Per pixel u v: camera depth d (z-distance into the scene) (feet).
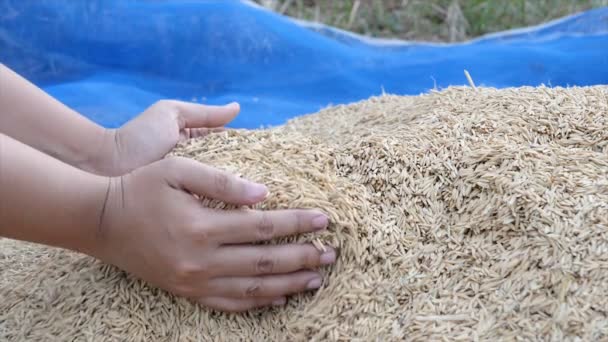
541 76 3.78
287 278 2.49
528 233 2.47
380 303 2.47
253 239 2.44
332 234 2.51
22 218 2.37
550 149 2.68
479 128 2.79
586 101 2.91
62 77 4.17
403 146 2.74
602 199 2.48
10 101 2.76
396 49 4.39
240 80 4.22
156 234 2.40
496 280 2.45
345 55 4.25
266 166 2.67
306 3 6.16
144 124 2.91
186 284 2.46
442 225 2.60
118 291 2.58
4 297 2.69
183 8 4.21
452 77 3.94
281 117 3.99
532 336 2.31
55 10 4.12
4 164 2.34
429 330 2.38
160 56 4.22
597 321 2.28
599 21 4.11
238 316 2.54
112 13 4.18
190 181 2.41
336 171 2.73
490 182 2.58
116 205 2.42
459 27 5.57
